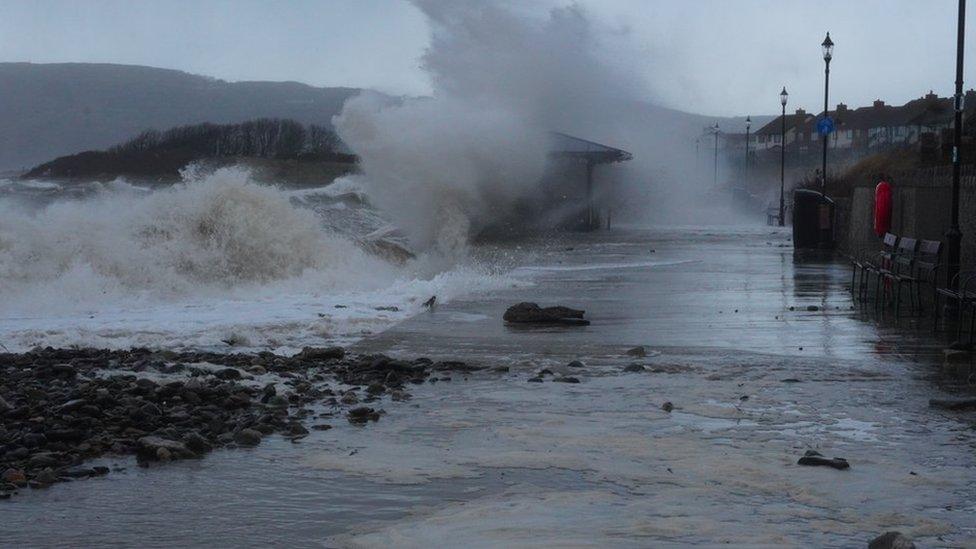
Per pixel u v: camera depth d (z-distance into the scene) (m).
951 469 6.64
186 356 11.26
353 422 8.21
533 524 5.52
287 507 5.95
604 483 6.37
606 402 8.90
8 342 12.39
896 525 5.51
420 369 10.47
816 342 12.42
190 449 7.26
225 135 65.31
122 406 8.38
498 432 7.78
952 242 14.04
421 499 6.08
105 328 13.50
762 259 27.53
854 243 26.42
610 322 14.44
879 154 64.56
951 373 10.27
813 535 5.34
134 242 18.94
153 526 5.61
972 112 43.94
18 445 7.23
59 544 5.31
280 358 11.25
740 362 10.98
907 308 15.99
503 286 19.58
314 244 21.19
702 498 6.02
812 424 8.00
